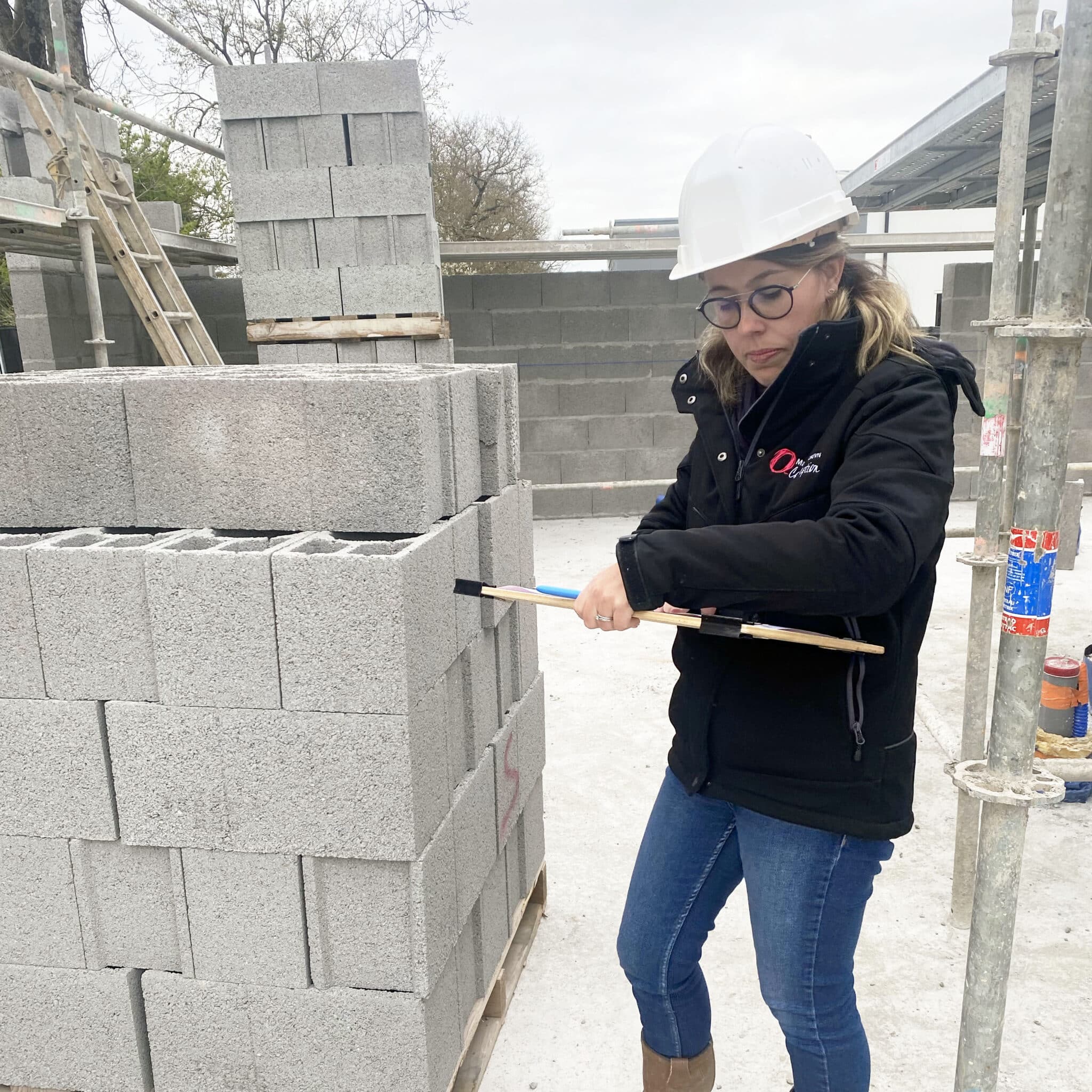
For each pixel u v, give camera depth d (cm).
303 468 195
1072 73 117
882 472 134
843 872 156
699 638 167
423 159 585
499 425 234
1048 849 324
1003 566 275
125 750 189
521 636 265
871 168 759
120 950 202
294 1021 197
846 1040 160
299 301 604
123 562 182
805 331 142
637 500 917
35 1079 211
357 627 175
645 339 880
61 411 201
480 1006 229
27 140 641
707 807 173
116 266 566
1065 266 122
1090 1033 238
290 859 189
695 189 157
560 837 341
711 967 269
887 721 153
